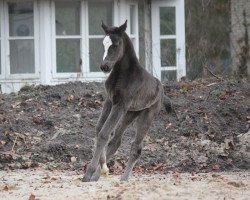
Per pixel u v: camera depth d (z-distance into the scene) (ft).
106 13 197.47
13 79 192.03
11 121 147.23
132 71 111.14
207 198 97.14
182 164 133.49
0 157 134.41
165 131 144.66
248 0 195.72
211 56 265.13
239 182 110.01
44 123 147.23
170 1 203.72
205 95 158.92
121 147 138.82
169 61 203.41
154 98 115.14
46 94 161.27
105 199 95.14
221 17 280.72
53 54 192.75
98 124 112.57
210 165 133.39
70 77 193.36
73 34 195.00
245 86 164.96
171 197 96.73
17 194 101.81
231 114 150.20
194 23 259.60
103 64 106.93
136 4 201.05
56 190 103.19
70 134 142.82
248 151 137.49
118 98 110.32
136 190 100.37
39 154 136.67
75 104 156.35
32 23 193.06
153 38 202.90
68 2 193.88
